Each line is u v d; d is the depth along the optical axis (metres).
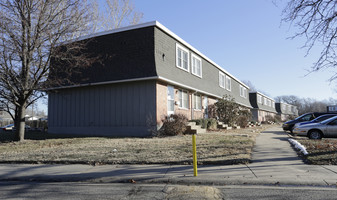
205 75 22.14
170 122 14.06
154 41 14.38
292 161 7.84
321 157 7.97
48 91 16.02
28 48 11.93
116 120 15.19
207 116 22.52
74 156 8.67
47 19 12.08
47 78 13.13
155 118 14.07
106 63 15.59
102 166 7.55
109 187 5.73
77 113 16.59
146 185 5.83
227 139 12.38
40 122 25.05
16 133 13.05
